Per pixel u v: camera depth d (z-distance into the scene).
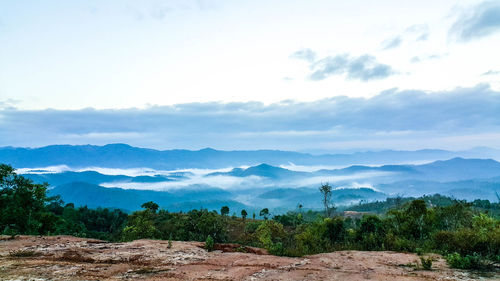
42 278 6.42
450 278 6.68
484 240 9.25
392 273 7.25
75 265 7.75
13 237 11.52
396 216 17.80
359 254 9.98
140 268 7.66
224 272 7.29
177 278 6.67
